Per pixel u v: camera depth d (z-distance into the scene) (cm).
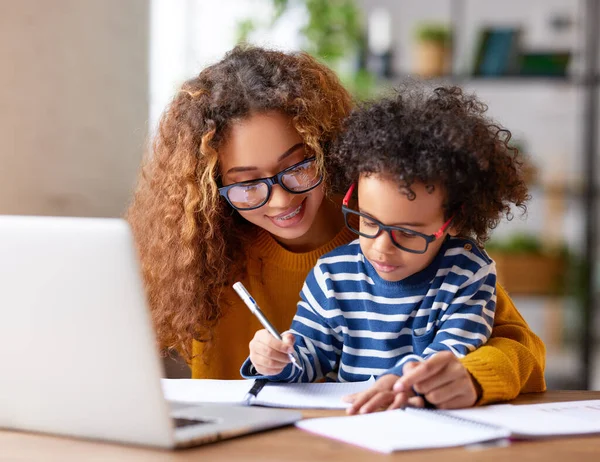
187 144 146
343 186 140
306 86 145
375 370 131
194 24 367
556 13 413
